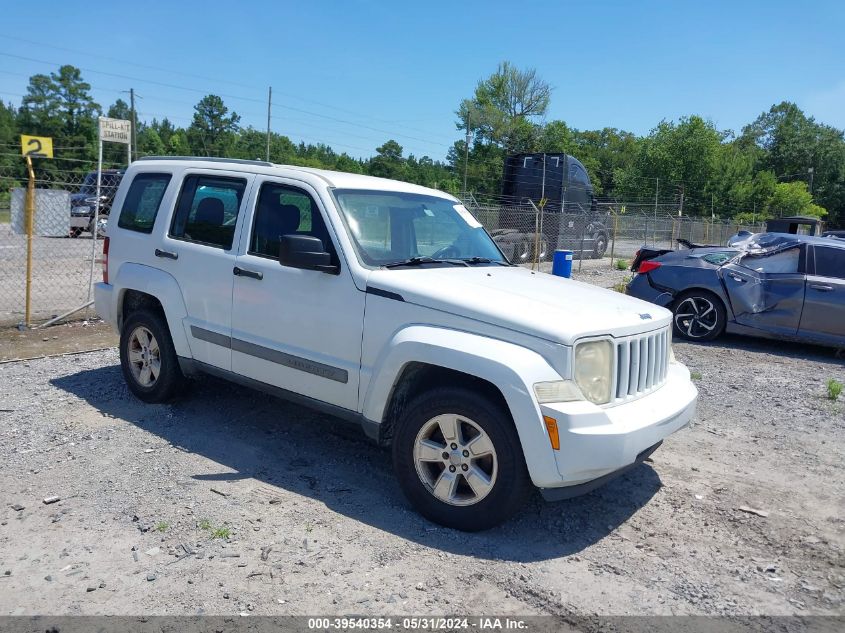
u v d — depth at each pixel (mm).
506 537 3918
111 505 4074
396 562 3572
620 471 3947
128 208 6035
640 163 61688
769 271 9438
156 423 5453
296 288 4625
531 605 3254
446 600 3254
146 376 5840
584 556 3750
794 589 3502
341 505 4199
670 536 4027
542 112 65312
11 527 3793
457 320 3949
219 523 3896
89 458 4742
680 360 8703
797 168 89438
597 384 3793
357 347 4332
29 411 5602
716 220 39375
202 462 4754
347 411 4441
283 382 4773
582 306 4141
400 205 5074
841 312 8836
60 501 4105
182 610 3096
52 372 6738
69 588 3246
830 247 9203
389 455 5043
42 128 56094
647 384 4199
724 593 3441
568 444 3551
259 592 3252
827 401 6988
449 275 4516
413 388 4293
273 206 4945
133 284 5715
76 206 17906
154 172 5918
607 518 4230
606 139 90688
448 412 3879
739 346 9711
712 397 7012
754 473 5016
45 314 9383
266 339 4840
